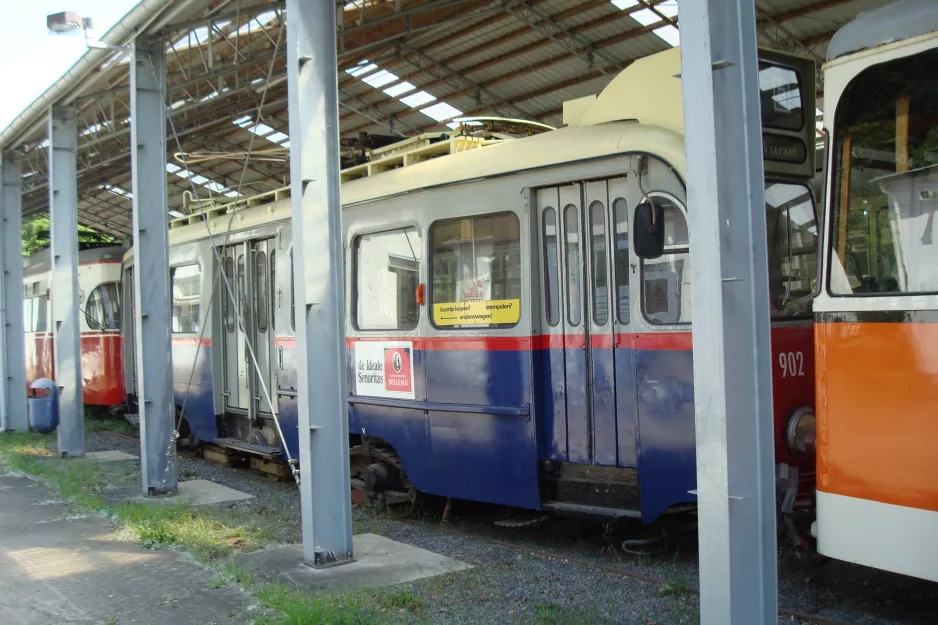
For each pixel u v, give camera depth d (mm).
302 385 6203
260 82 15094
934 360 4152
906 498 4238
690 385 5633
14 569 6223
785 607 5090
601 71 16828
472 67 17969
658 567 5996
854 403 4488
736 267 3699
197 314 11297
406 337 7613
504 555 6422
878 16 4574
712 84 3672
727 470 3637
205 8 9711
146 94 9102
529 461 6539
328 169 6312
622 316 6082
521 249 6602
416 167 7676
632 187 5969
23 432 14719
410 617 4984
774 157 5961
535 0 14828
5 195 14734
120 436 14617
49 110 11883
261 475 10555
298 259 6254
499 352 6746
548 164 6438
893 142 4453
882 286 4430
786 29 14258
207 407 10945
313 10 6285
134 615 5141
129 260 15086
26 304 20547
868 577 5617
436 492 7344
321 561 6094
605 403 6172
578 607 5086
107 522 7758
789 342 5801
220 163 22406
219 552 6547
